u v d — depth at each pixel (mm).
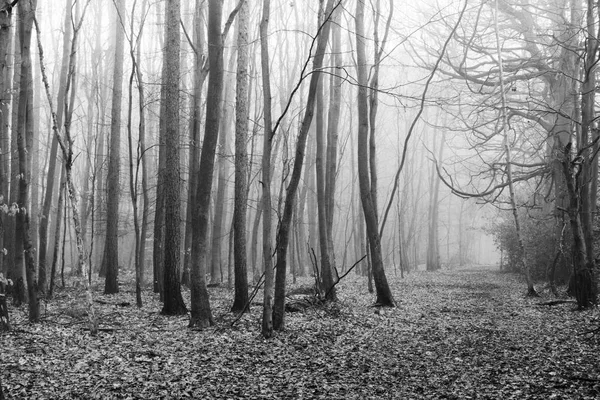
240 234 15430
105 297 18812
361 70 17594
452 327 13688
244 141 15461
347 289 24438
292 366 9508
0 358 9211
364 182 17812
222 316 14305
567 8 21250
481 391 7742
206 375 8781
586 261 15914
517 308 17359
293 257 27109
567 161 15805
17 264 15445
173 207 14664
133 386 8070
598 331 11836
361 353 10586
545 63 23734
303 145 12000
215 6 12539
